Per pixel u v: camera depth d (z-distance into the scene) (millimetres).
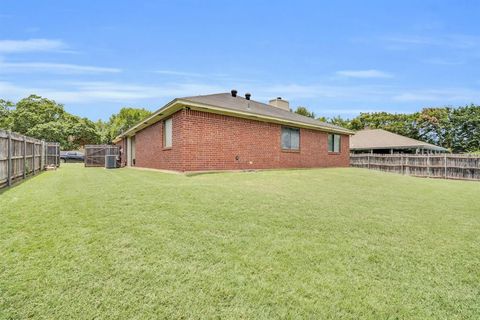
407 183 10828
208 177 8828
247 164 12086
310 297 2449
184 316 2158
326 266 3020
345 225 4422
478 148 36625
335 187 8430
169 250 3213
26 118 34406
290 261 3090
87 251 3109
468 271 3033
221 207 5031
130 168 15438
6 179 7426
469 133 37312
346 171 13617
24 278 2564
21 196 5707
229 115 11383
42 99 36406
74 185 7254
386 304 2391
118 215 4336
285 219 4547
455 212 5777
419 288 2662
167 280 2613
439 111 38188
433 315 2271
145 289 2467
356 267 3025
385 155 19781
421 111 39094
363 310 2299
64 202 5102
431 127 38094
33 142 10977
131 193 5918
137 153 17203
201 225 4055
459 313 2311
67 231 3646
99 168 15922
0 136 6988
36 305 2225
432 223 4809
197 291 2469
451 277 2893
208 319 2139
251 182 8180
